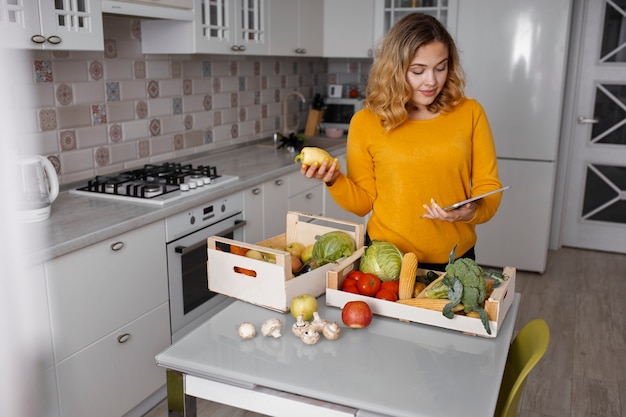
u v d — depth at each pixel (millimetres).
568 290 3814
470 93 3973
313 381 1113
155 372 2391
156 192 2441
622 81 4301
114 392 2174
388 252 1478
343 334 1311
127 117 2918
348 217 4234
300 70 4605
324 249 1578
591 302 3619
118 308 2135
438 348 1250
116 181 2609
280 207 3244
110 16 2602
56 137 2520
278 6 3572
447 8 4012
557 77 3770
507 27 3805
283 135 3980
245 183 2818
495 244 4152
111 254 2068
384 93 1652
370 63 4832
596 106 4418
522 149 3943
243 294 1468
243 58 3850
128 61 2883
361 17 4215
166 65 3154
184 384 1225
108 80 2771
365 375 1137
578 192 4598
